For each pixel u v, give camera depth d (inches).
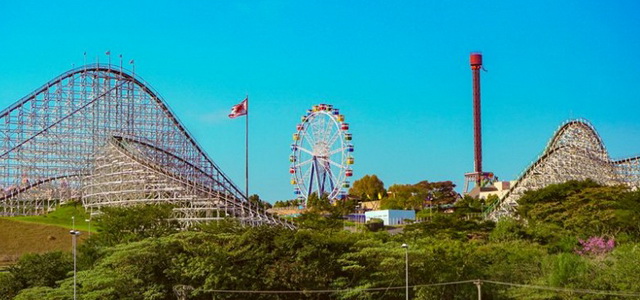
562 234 5974.4
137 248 4522.6
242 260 4566.9
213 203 7234.3
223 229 5039.4
